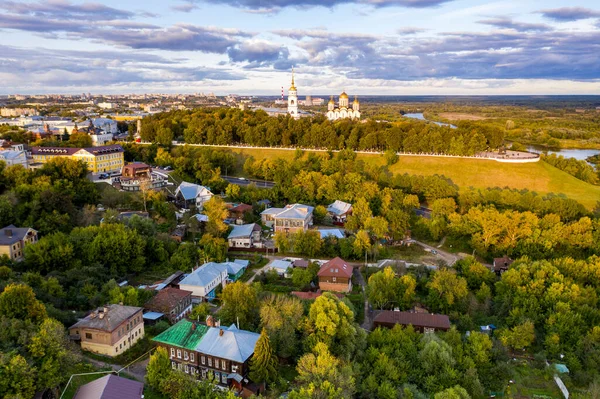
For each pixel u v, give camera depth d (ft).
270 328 290.35
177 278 408.46
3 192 522.47
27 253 387.14
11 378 203.92
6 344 233.35
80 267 392.88
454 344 307.17
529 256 481.05
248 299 325.42
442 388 270.26
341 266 417.90
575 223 515.50
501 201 628.69
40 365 225.35
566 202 600.39
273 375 260.83
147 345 299.79
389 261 487.20
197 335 282.97
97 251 405.18
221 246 467.93
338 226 587.68
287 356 285.02
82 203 548.31
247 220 585.63
